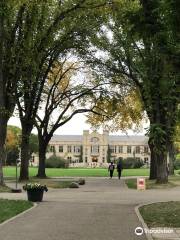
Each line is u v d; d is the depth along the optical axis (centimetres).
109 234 1248
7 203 1994
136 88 4659
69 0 3347
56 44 3912
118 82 4778
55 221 1504
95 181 4594
